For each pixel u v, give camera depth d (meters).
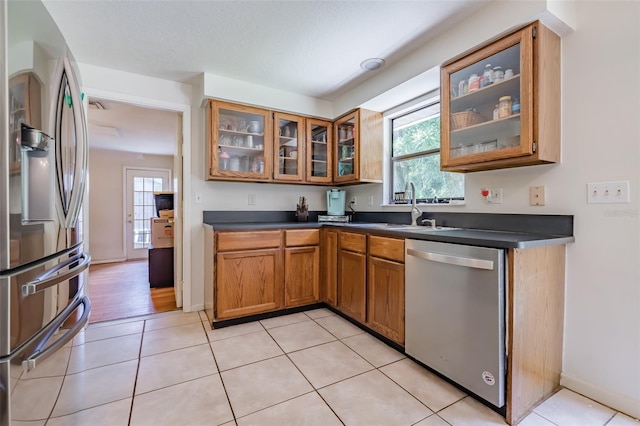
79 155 1.51
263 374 1.79
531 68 1.59
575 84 1.65
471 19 1.85
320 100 3.23
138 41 2.12
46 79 1.20
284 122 3.14
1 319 0.94
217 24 1.93
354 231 2.50
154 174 6.27
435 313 1.74
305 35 2.05
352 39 2.09
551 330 1.61
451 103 2.03
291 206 3.43
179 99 2.83
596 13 1.57
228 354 2.03
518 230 1.90
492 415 1.44
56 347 1.16
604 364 1.55
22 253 1.03
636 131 1.45
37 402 1.11
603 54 1.55
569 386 1.66
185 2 1.72
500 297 1.42
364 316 2.37
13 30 0.99
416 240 1.88
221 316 2.46
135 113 3.54
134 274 4.63
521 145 1.62
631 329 1.47
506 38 1.69
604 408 1.50
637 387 1.45
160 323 2.58
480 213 2.13
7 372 0.95
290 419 1.41
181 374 1.79
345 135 3.21
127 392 1.61
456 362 1.62
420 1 1.71
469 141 2.04
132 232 6.04
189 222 2.89
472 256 1.53
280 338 2.28
